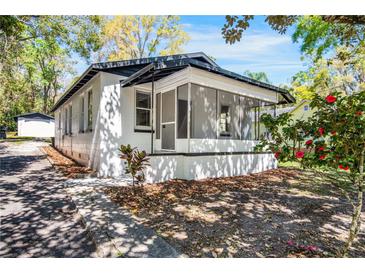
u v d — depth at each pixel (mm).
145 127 7832
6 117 27297
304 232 3133
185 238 2863
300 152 2646
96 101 7129
